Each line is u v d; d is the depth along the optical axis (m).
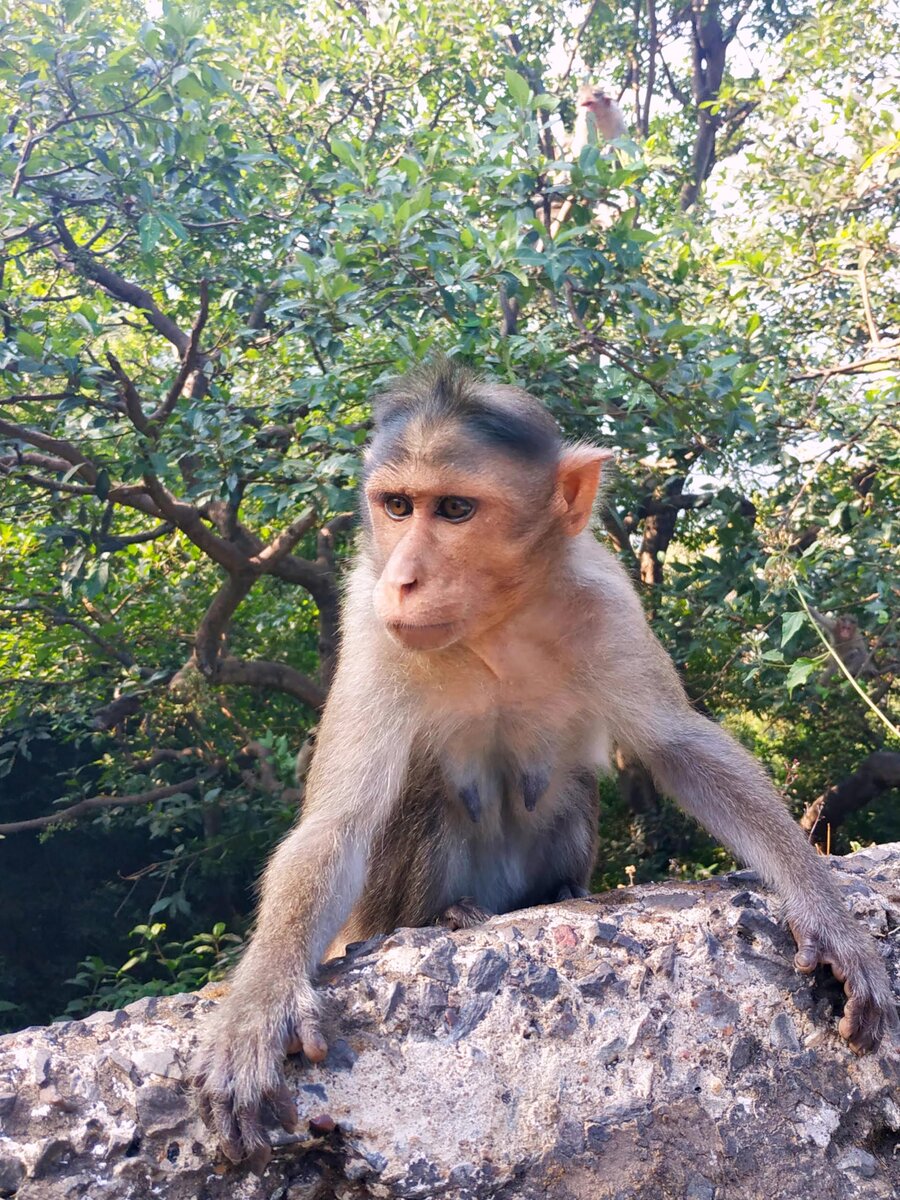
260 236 1.47
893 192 1.42
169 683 1.54
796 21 2.49
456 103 1.98
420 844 0.57
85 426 1.20
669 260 1.50
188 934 1.83
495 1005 0.41
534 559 0.50
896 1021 0.44
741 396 1.07
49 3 1.21
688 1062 0.41
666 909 0.45
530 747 0.56
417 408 0.50
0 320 1.22
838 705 1.62
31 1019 1.83
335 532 1.48
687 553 1.76
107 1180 0.36
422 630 0.48
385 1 1.89
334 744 0.53
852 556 1.21
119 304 1.89
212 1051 0.38
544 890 0.62
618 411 1.11
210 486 1.15
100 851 1.93
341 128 1.69
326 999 0.41
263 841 1.61
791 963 0.45
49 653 1.57
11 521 1.43
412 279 1.09
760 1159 0.40
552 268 0.97
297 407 1.18
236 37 1.80
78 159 1.29
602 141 1.09
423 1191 0.37
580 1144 0.39
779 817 0.50
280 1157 0.38
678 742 0.53
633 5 2.74
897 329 1.52
